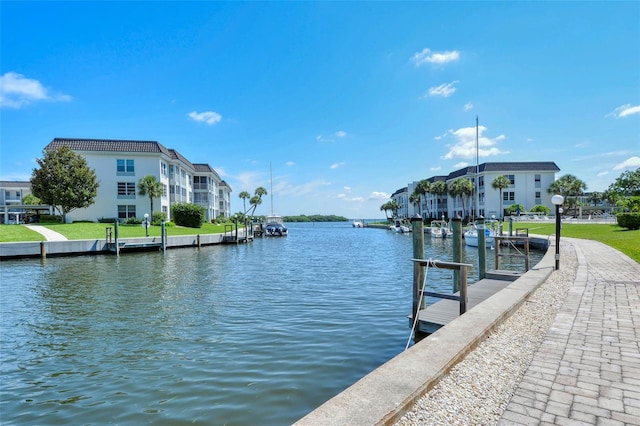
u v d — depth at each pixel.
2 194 68.81
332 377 6.20
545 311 7.12
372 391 3.49
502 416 3.37
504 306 6.82
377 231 85.88
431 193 82.25
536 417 3.36
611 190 73.06
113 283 15.79
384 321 9.41
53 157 37.84
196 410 5.25
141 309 11.09
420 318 8.02
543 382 4.07
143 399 5.62
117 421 5.06
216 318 9.95
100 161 42.25
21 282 16.28
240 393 5.70
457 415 3.37
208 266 21.62
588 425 3.23
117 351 7.65
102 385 6.14
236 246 38.41
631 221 29.75
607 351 4.98
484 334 5.46
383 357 7.02
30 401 5.67
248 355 7.23
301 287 14.41
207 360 7.04
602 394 3.79
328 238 55.44
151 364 6.94
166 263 23.23
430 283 14.84
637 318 6.55
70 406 5.49
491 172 63.62
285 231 62.31
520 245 29.67
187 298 12.57
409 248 35.16
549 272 11.18
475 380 4.09
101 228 35.72
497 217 61.97
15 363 7.13
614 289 9.08
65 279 17.00
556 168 64.06
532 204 63.59
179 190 52.88
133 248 30.75
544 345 5.24
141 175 43.56
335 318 9.75
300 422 2.94
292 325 9.17
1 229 30.55
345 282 15.48
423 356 4.41
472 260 23.91
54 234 30.36
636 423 3.25
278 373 6.38
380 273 18.14
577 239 26.70
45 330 9.16
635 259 14.76
